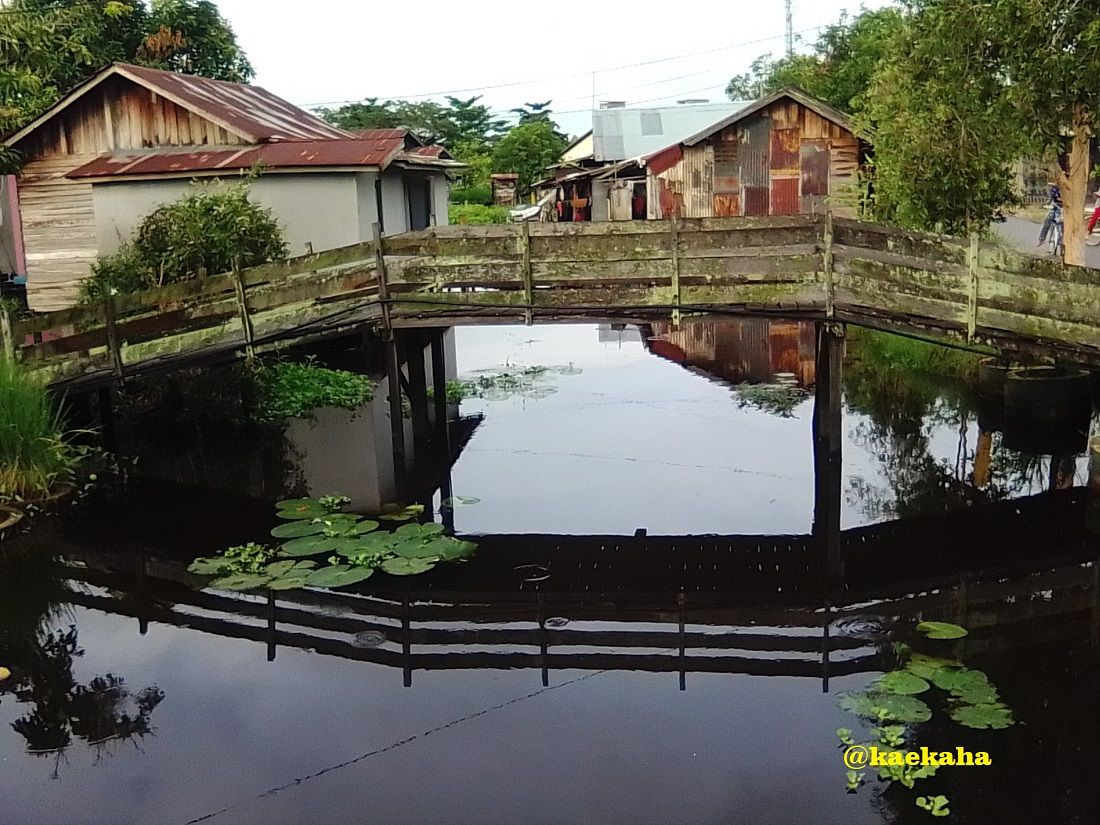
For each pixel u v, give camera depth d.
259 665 5.74
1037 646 5.70
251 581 6.77
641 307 8.63
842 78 27.30
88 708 5.31
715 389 12.98
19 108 14.98
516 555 7.29
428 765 4.69
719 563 7.11
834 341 8.53
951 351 12.55
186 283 9.20
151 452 10.29
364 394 12.33
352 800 4.43
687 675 5.51
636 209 29.03
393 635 6.11
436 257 8.88
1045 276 7.80
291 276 9.10
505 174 46.38
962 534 7.58
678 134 31.78
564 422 11.34
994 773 4.48
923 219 10.36
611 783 4.51
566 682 5.47
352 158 12.69
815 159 21.12
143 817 4.34
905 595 6.51
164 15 21.08
